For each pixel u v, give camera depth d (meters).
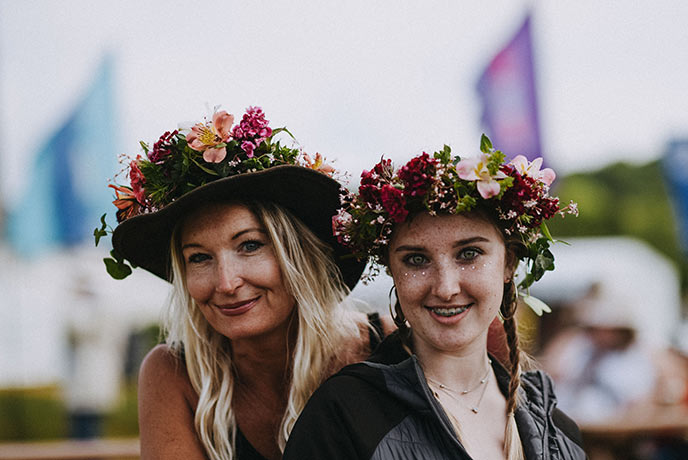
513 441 1.76
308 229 2.18
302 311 2.10
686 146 8.70
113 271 2.33
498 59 6.96
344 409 1.68
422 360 1.82
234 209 2.03
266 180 2.03
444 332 1.74
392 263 1.80
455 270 1.72
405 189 1.71
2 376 9.30
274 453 2.20
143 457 2.15
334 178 2.20
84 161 7.52
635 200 18.50
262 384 2.24
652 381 5.47
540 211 1.82
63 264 8.50
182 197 1.99
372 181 1.78
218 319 2.06
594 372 5.56
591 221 17.89
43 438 9.03
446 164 1.73
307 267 2.13
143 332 9.35
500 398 1.88
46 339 9.38
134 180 2.11
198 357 2.18
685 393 5.59
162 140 2.07
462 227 1.72
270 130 2.09
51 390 9.20
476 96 7.11
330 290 2.21
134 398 8.69
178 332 2.27
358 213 1.82
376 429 1.66
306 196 2.12
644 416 5.18
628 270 8.99
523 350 2.19
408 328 1.93
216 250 2.02
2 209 10.64
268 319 2.07
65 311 7.68
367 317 2.39
